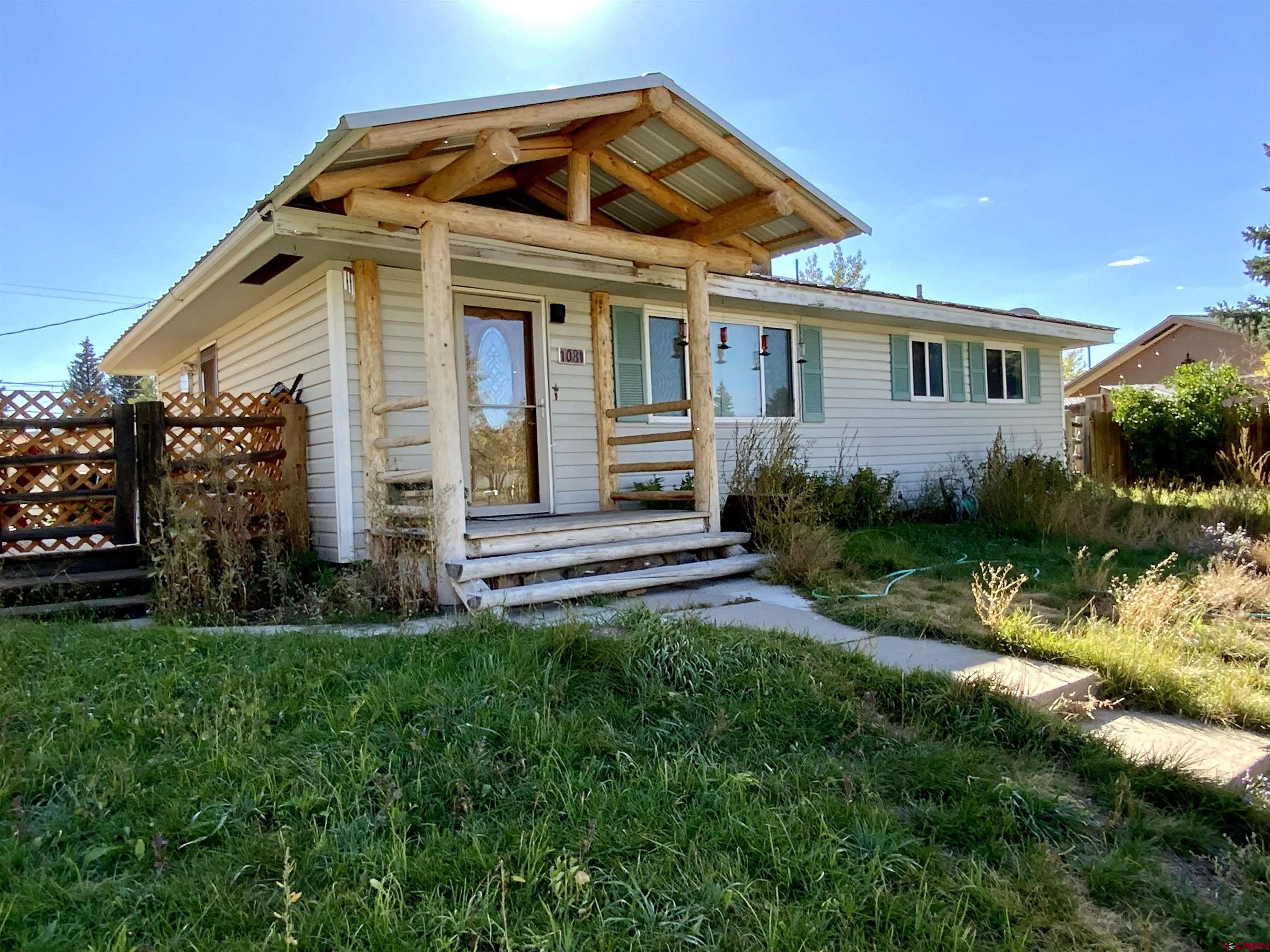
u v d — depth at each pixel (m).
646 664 3.49
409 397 6.12
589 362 8.18
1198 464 13.76
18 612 5.34
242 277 6.82
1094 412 15.20
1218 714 3.69
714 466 7.06
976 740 3.19
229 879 2.08
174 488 5.60
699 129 5.82
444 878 2.10
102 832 2.29
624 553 6.14
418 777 2.58
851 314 10.35
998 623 4.48
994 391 13.18
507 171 6.82
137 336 9.80
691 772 2.70
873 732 3.17
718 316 9.53
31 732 2.93
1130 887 2.28
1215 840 2.62
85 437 6.20
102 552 6.02
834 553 6.62
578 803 2.48
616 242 6.32
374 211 5.07
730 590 6.11
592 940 1.89
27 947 1.80
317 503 6.80
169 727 2.96
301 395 6.95
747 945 1.90
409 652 3.78
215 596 5.37
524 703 3.14
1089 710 3.59
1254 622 5.44
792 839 2.34
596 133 5.80
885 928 2.00
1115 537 8.47
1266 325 13.48
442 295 5.34
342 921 1.90
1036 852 2.40
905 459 11.68
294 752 2.74
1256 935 2.10
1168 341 27.62
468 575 5.21
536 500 7.72
